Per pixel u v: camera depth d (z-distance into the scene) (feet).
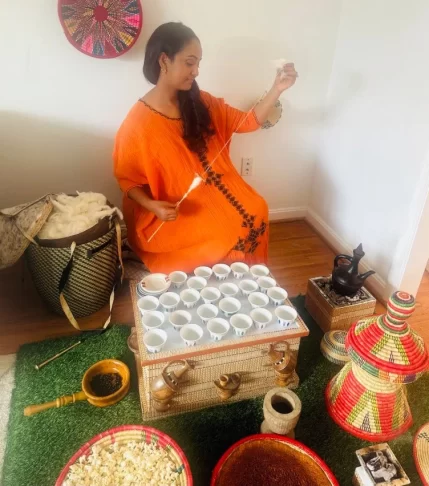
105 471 3.73
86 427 4.56
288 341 4.63
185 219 5.89
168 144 5.48
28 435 4.47
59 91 6.31
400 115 5.83
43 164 6.79
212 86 6.91
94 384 4.89
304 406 4.90
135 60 6.38
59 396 4.86
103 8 5.68
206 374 4.55
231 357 4.50
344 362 5.36
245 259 6.12
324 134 7.84
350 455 4.40
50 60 6.06
